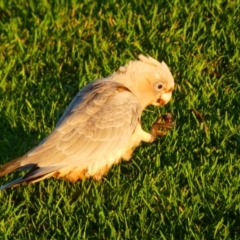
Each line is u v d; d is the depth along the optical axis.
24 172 12.66
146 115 14.06
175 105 14.38
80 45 16.38
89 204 12.08
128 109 11.80
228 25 16.45
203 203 11.91
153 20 16.80
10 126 13.95
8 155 13.13
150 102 12.46
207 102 14.36
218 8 17.03
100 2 17.81
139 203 12.04
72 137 11.41
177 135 13.45
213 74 15.48
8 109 14.27
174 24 16.59
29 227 11.73
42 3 17.78
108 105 11.71
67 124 11.47
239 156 13.05
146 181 12.35
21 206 12.20
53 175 11.70
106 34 16.75
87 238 11.21
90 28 16.92
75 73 15.64
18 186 12.50
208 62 15.72
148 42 16.30
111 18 17.14
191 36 16.48
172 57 15.64
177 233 11.40
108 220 11.55
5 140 13.42
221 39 16.25
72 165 11.41
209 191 12.09
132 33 16.45
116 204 11.97
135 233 11.35
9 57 16.14
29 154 11.17
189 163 12.64
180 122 13.98
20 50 16.38
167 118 12.90
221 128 13.68
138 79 12.19
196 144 13.36
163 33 16.39
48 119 14.09
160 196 12.05
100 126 11.57
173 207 11.85
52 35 16.78
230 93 14.60
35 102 14.64
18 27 17.30
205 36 16.41
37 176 10.98
